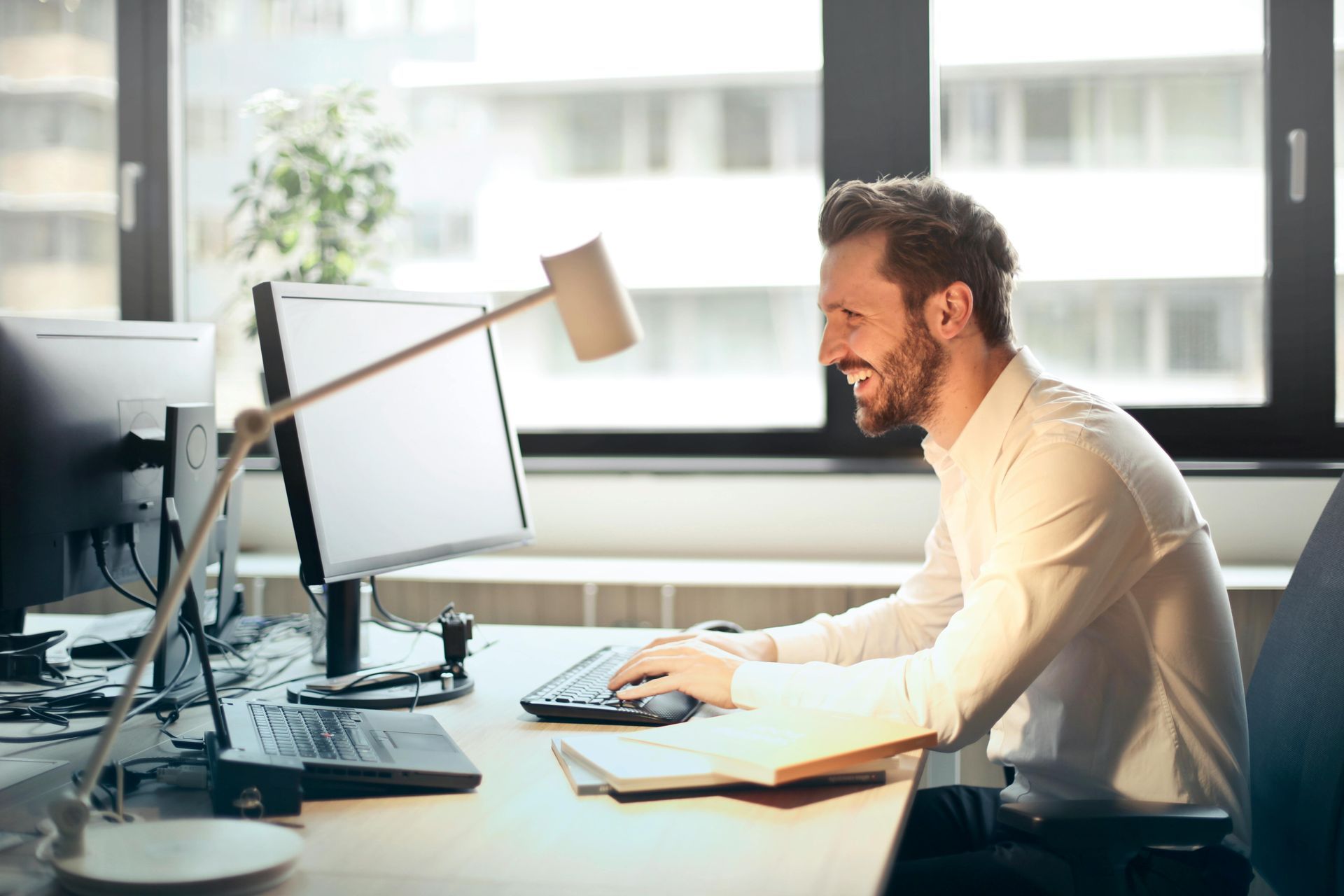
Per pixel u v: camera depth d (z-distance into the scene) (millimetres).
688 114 2775
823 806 1058
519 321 2830
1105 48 2590
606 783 1093
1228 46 2561
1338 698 1244
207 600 1944
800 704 1308
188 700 1426
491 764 1191
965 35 2623
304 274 2756
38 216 2943
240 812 1030
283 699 1476
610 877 895
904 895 1273
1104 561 1295
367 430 1463
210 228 2877
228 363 2857
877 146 2645
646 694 1363
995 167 2629
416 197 2816
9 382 1392
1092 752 1398
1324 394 2531
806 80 2734
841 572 2396
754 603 2281
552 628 1954
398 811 1050
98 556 1544
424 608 2365
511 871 907
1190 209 2582
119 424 1560
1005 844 1359
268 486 2732
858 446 2691
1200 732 1366
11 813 1047
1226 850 1312
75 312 2949
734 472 2604
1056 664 1433
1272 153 2529
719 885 879
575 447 2791
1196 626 1367
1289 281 2533
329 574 1340
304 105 2826
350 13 2809
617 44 2777
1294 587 1422
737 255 2777
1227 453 2566
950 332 1471
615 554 2660
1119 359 2617
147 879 839
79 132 2918
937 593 1712
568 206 2812
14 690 1495
